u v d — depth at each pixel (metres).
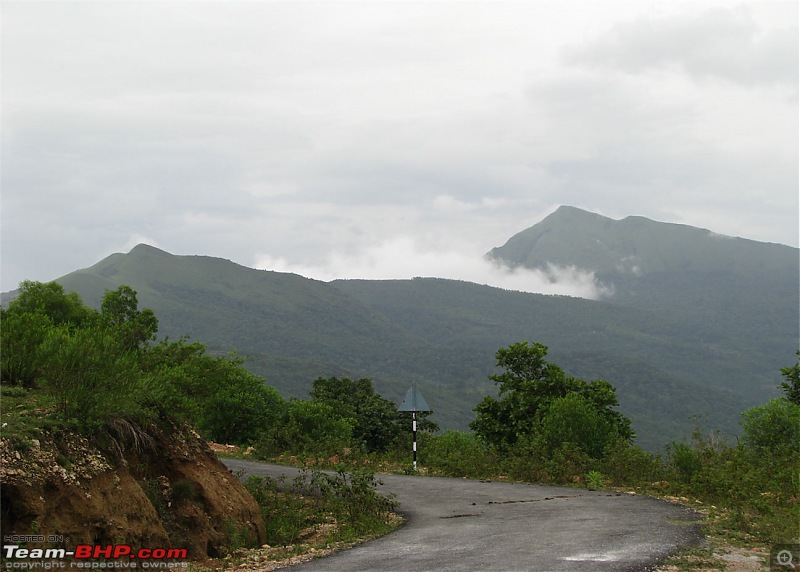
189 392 39.25
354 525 14.44
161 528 11.68
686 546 11.00
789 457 22.66
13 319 14.73
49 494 10.17
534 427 32.56
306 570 10.27
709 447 24.64
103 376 12.01
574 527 13.24
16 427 10.69
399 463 31.19
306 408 43.47
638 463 23.70
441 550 11.36
